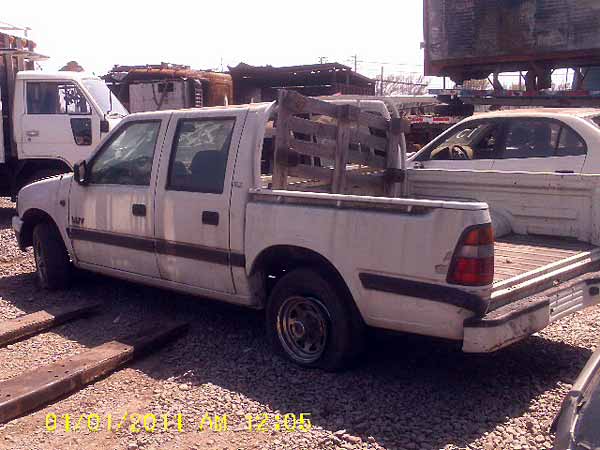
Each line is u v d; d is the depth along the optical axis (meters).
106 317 5.98
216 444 3.70
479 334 3.81
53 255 6.65
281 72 25.25
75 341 5.38
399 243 4.08
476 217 3.85
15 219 7.09
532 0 15.78
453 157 8.44
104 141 6.05
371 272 4.22
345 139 5.63
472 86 18.39
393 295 4.14
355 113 5.67
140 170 5.68
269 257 4.86
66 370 4.50
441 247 3.92
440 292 3.93
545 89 16.08
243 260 4.91
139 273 5.78
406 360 4.90
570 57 15.53
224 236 4.99
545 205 5.44
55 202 6.48
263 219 4.74
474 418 3.96
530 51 15.97
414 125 17.66
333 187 5.62
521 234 5.60
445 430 3.81
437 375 4.62
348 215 4.30
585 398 2.45
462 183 5.89
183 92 18.25
